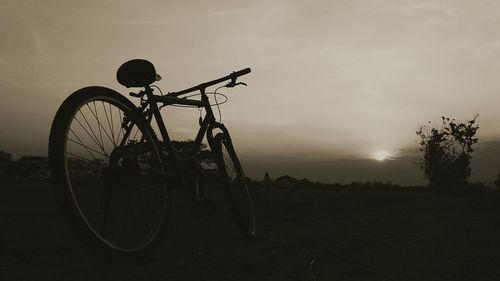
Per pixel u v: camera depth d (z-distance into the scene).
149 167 2.94
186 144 3.52
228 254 2.95
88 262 2.58
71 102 2.31
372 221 5.23
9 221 4.15
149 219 2.93
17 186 8.55
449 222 5.03
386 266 2.62
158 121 3.07
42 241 3.21
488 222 4.98
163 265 2.53
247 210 4.11
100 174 2.50
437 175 15.71
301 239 3.62
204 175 3.41
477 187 14.77
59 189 2.18
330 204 8.36
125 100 2.76
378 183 19.03
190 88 3.72
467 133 15.89
